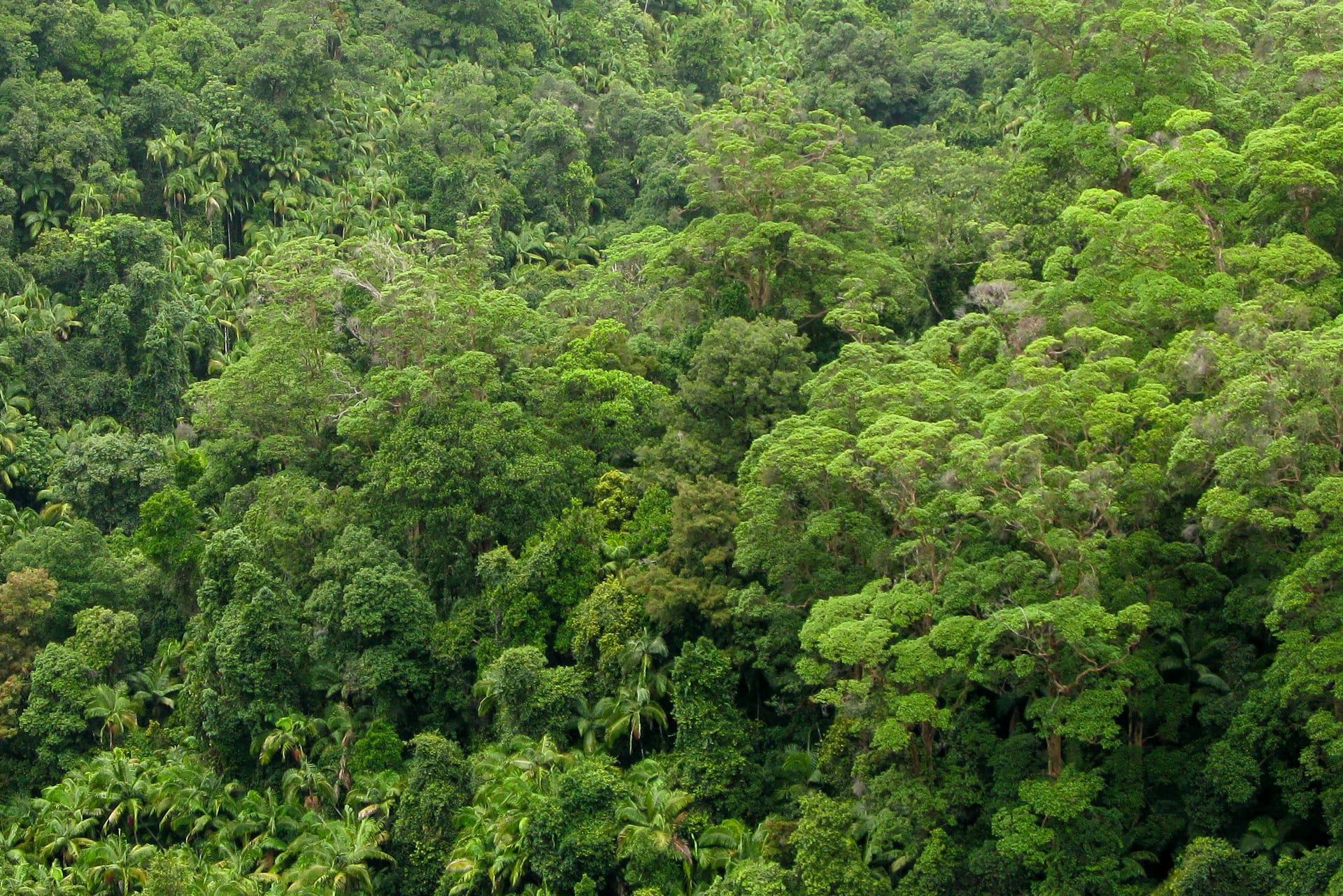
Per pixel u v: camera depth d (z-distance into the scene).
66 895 49.69
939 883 41.75
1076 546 41.81
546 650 55.97
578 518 57.31
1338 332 42.03
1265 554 42.34
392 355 66.06
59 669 59.09
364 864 50.53
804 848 42.53
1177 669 44.75
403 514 59.75
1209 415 41.81
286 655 56.69
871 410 50.22
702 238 67.62
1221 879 38.44
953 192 76.75
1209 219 54.94
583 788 47.22
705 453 58.75
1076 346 50.16
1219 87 67.19
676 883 45.91
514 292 80.19
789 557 48.88
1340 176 52.47
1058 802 40.25
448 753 51.44
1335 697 37.66
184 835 54.53
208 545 60.22
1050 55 70.25
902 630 44.88
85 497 74.06
